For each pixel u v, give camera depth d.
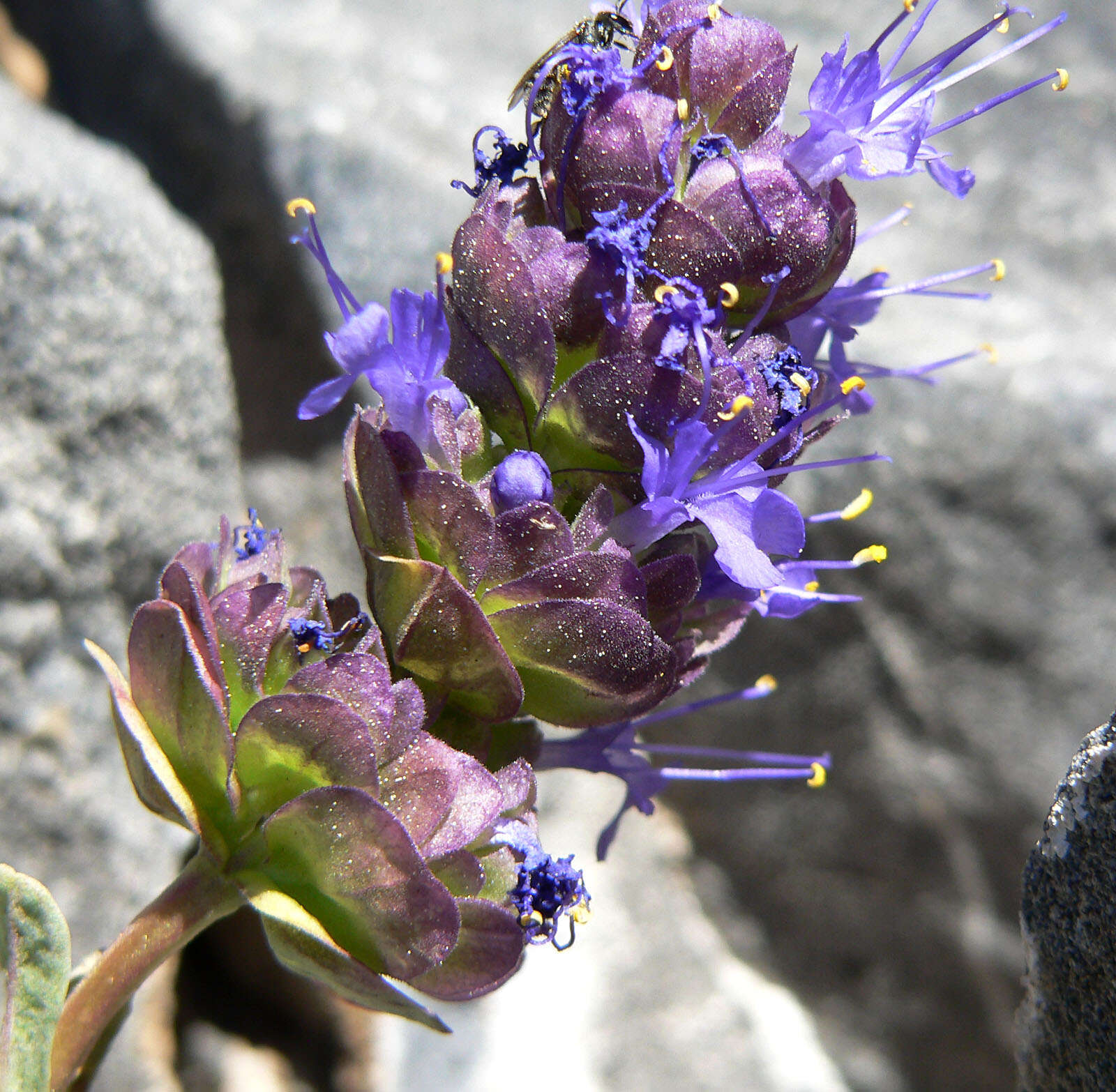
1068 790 0.15
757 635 0.30
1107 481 0.27
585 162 0.14
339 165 0.31
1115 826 0.14
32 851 0.23
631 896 0.31
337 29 0.34
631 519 0.14
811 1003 0.32
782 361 0.14
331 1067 0.28
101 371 0.24
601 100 0.14
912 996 0.30
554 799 0.31
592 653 0.14
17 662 0.23
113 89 0.34
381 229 0.31
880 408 0.28
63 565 0.23
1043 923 0.15
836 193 0.14
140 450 0.24
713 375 0.14
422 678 0.14
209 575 0.15
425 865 0.14
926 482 0.28
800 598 0.15
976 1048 0.30
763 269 0.14
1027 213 0.32
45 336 0.23
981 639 0.28
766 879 0.31
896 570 0.28
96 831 0.23
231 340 0.32
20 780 0.23
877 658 0.29
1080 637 0.27
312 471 0.31
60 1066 0.14
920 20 0.15
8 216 0.23
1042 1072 0.15
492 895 0.14
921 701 0.28
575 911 0.14
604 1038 0.30
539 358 0.14
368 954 0.14
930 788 0.29
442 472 0.14
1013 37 0.35
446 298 0.14
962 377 0.28
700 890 0.32
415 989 0.14
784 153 0.14
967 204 0.33
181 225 0.26
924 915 0.30
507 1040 0.29
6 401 0.23
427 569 0.14
